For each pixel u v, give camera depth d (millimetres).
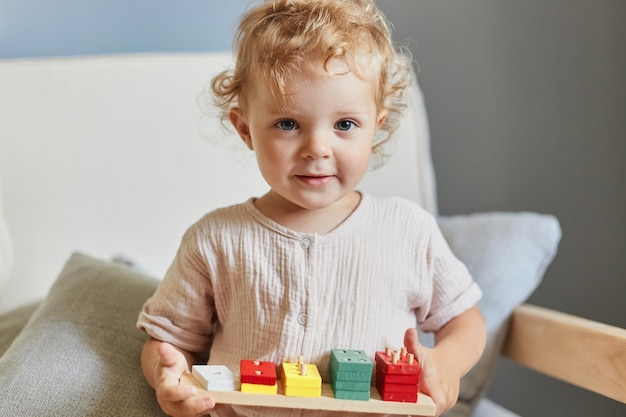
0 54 1464
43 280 1305
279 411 830
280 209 888
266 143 815
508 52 1495
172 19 1517
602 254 1398
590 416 1425
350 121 814
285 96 788
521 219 1224
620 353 971
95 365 955
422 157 1385
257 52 836
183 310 910
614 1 1355
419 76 1589
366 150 829
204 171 1344
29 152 1312
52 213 1312
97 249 1321
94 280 1075
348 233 880
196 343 931
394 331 876
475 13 1523
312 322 846
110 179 1329
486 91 1531
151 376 902
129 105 1343
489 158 1541
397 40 1574
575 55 1412
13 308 1292
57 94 1329
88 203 1321
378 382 785
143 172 1336
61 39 1483
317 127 800
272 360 840
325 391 771
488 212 1552
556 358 1075
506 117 1512
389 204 926
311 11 846
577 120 1419
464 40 1543
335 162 812
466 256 1188
